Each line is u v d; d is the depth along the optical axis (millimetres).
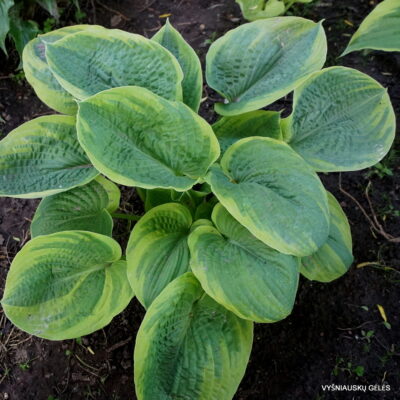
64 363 972
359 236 1051
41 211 846
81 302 771
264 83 833
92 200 856
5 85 1267
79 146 833
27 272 748
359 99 837
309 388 929
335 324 978
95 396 942
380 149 814
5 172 799
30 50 848
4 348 988
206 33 1299
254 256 728
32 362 976
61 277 772
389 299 993
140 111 690
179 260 791
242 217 688
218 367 729
